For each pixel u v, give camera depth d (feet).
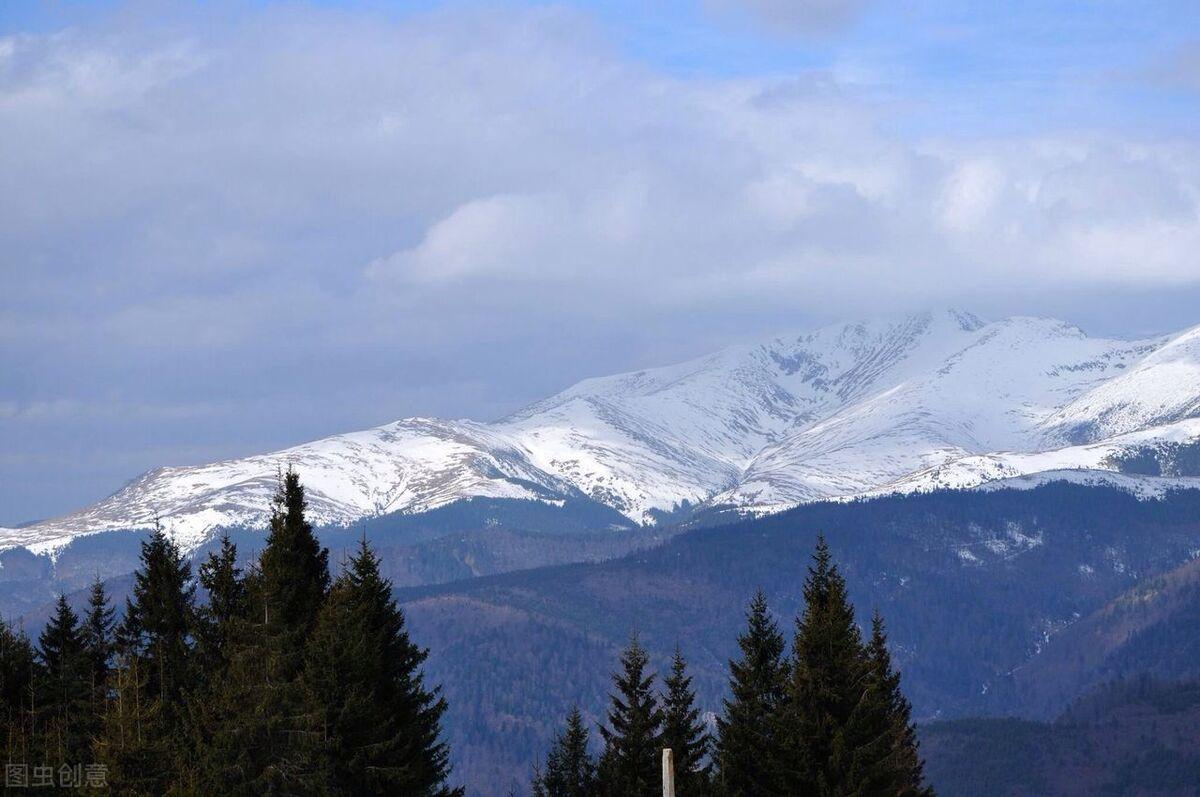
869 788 604.49
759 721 648.38
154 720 584.40
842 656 626.64
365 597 606.14
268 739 533.96
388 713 577.02
